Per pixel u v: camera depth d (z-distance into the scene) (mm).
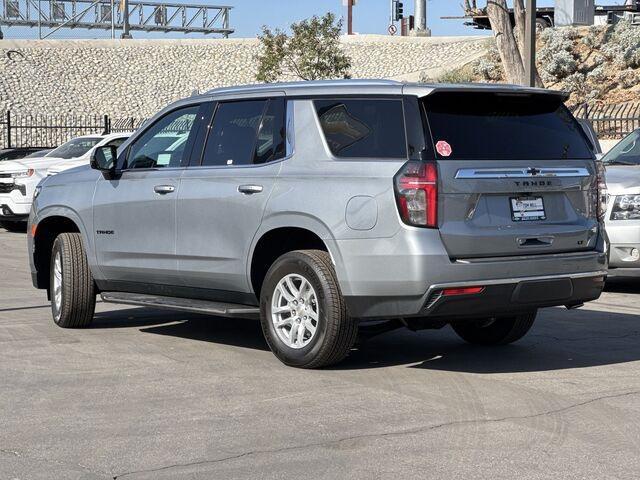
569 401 7180
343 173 7828
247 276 8469
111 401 7172
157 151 9375
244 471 5629
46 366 8336
